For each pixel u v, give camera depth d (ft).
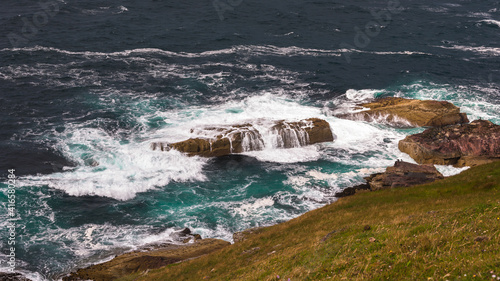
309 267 57.31
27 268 108.99
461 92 238.68
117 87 225.15
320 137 191.31
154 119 197.88
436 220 64.08
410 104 212.64
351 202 122.93
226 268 89.10
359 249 57.57
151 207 142.72
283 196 150.51
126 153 167.94
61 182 150.30
